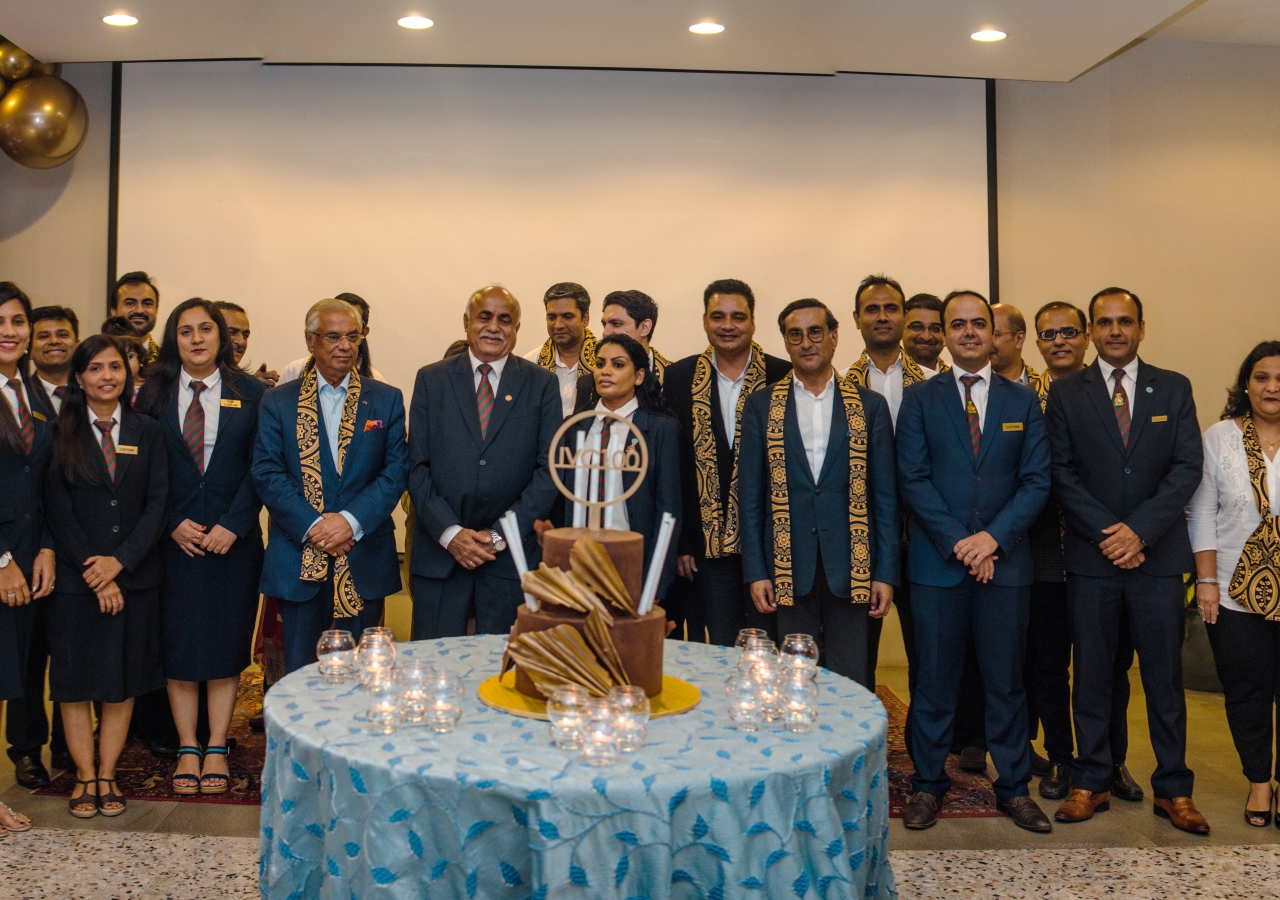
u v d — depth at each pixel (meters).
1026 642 3.28
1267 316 5.64
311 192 5.43
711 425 3.43
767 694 1.87
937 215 5.50
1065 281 5.62
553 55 5.09
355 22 4.65
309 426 3.22
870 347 3.71
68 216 5.54
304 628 3.17
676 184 5.46
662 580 3.17
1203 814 3.21
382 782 1.62
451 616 3.19
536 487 3.20
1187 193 5.62
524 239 5.45
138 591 3.17
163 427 3.31
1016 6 4.39
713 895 1.58
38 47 4.95
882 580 3.16
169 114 5.41
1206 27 5.41
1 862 2.75
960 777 3.53
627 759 1.65
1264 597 3.05
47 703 4.31
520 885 1.57
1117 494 3.13
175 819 3.08
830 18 4.56
